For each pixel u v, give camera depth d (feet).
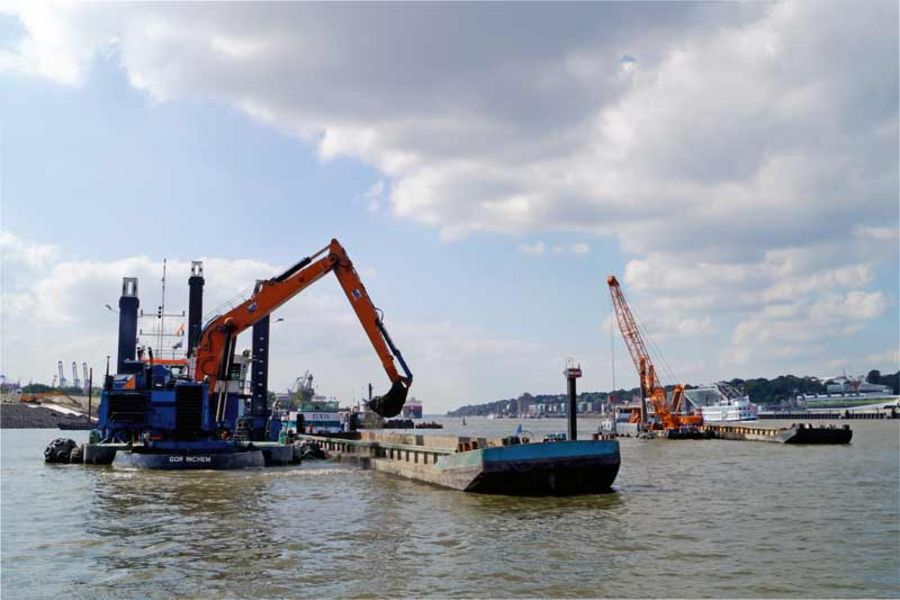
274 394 491.31
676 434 404.36
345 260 186.09
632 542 81.41
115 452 182.39
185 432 168.96
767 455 249.34
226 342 179.93
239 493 124.16
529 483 121.49
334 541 80.43
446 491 128.16
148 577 63.77
